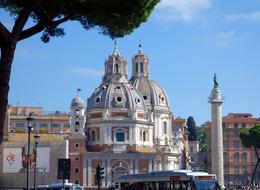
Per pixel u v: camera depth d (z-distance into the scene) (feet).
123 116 498.69
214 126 415.03
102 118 495.41
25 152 386.11
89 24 100.27
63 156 402.72
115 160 482.28
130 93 508.94
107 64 529.45
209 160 626.23
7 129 422.82
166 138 553.23
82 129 482.28
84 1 94.94
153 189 227.40
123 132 495.00
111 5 93.81
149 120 515.50
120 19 97.66
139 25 102.37
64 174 155.12
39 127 625.00
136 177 238.27
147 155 489.26
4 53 90.99
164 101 566.77
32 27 97.91
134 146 491.31
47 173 393.29
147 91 561.02
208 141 634.84
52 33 107.14
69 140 479.00
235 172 633.20
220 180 410.72
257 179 631.56
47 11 98.43
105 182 475.72
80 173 474.90
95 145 493.77
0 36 90.79
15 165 383.86
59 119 632.79
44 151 393.50
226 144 638.53
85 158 475.72
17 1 97.91
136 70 578.25
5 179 381.81
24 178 383.86
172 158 515.91
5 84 90.12
